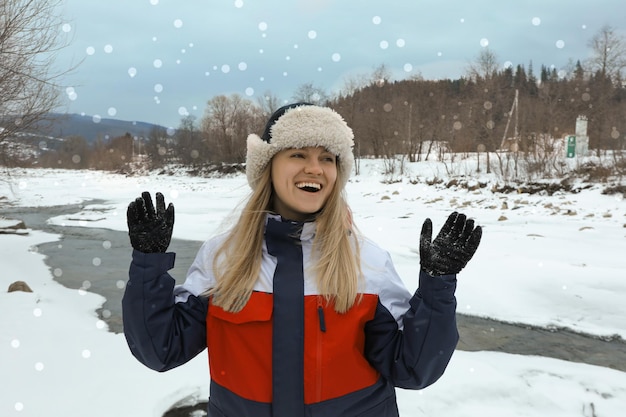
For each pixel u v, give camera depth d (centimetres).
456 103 4144
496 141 3344
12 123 1121
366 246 163
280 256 151
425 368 144
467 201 1944
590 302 595
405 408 349
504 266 746
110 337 476
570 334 522
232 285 148
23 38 1051
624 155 2120
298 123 155
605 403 361
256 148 163
